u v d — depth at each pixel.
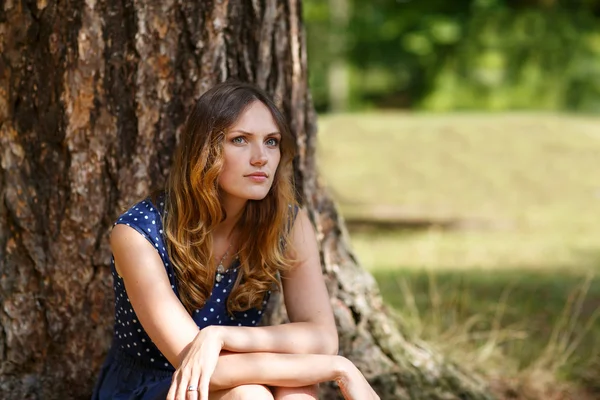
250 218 3.54
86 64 3.89
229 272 3.56
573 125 16.14
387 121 16.64
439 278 7.34
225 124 3.34
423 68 24.09
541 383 5.02
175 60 3.97
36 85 3.94
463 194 13.23
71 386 4.07
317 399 3.39
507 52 23.41
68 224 3.99
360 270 4.60
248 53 4.12
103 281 4.03
